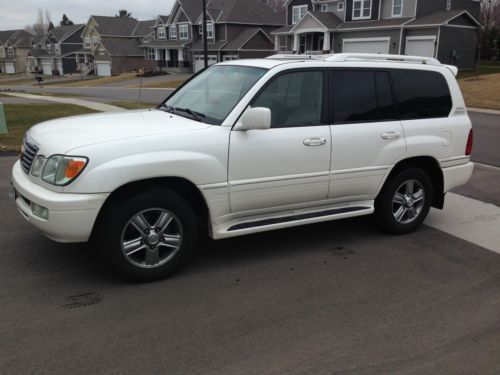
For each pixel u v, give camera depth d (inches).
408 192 217.6
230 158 165.9
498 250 204.2
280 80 177.6
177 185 166.2
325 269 180.4
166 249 166.9
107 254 156.5
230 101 175.6
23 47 3597.4
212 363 122.0
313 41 1647.4
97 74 2664.9
